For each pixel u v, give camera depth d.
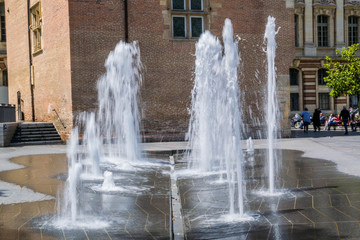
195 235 5.74
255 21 23.98
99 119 21.42
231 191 8.70
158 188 9.30
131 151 15.23
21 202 7.80
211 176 10.88
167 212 7.05
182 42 23.00
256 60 24.02
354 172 10.67
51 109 23.80
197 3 23.30
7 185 9.56
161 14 22.62
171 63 22.81
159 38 22.59
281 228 5.90
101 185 9.69
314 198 7.73
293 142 20.70
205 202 7.72
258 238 5.50
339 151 15.96
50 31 23.45
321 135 25.66
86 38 21.38
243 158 14.52
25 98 27.94
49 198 8.14
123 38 21.97
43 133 22.64
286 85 24.53
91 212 7.06
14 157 15.48
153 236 5.74
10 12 29.62
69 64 21.27
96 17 21.52
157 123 22.48
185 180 10.30
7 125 20.52
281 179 9.97
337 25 42.47
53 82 23.44
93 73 21.44
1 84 36.50
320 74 42.56
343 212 6.66
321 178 9.90
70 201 7.88
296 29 41.62
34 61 26.25
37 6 25.50
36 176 10.88
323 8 42.00
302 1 41.44
